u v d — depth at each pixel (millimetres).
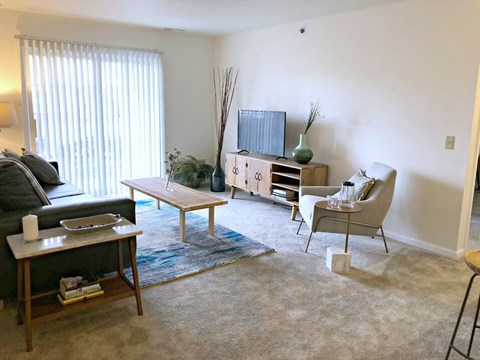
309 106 4812
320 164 4648
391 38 3861
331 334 2322
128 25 5207
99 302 2328
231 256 3426
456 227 3531
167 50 5742
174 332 2305
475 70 3289
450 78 3455
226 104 5961
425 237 3771
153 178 4836
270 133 5051
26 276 2076
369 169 3926
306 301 2699
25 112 4703
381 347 2207
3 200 2518
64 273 2570
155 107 5746
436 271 3236
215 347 2174
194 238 3855
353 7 4039
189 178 5945
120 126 5445
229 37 5898
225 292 2807
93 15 4590
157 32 5590
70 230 2301
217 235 3965
